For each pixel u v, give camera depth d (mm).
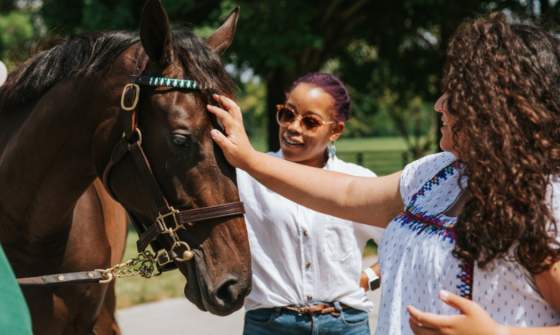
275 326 2650
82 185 2492
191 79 2162
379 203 2002
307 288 2623
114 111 2303
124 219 3275
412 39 14188
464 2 11562
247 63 10609
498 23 1593
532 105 1491
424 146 18375
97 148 2348
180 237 2195
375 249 9062
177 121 2127
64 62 2471
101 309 3018
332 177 2082
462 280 1552
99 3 10211
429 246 1627
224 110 2143
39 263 2633
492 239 1464
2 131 2643
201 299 2168
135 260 2330
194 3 10570
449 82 1597
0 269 1360
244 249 2178
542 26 1646
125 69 2311
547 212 1447
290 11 9930
